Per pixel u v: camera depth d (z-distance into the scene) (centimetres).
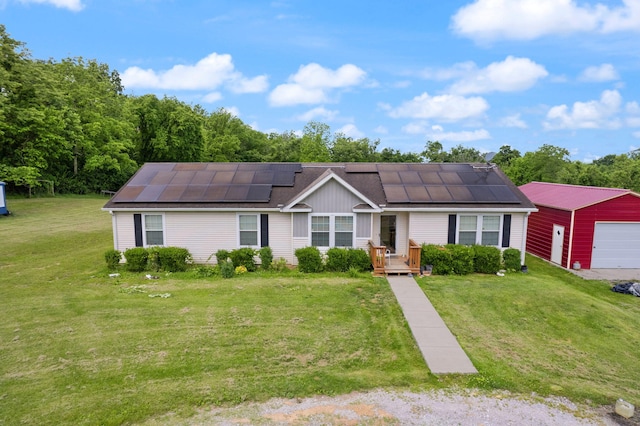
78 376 739
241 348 864
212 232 1555
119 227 1548
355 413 630
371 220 1530
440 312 1093
